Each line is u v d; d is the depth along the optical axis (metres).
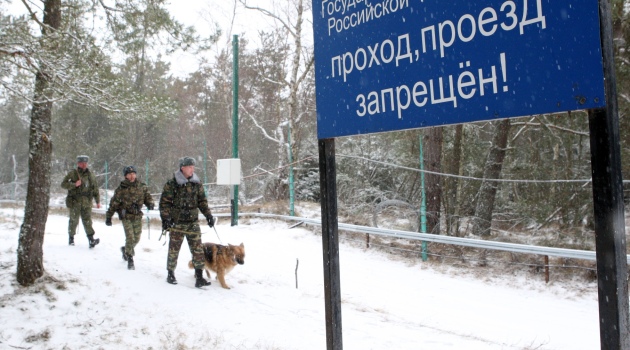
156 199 20.56
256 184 24.42
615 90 2.24
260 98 29.53
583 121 11.62
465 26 2.71
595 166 2.25
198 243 7.50
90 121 32.38
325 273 3.37
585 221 11.16
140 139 35.16
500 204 13.95
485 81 2.62
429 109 2.87
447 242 10.28
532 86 2.44
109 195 24.20
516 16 2.50
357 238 12.95
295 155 18.33
